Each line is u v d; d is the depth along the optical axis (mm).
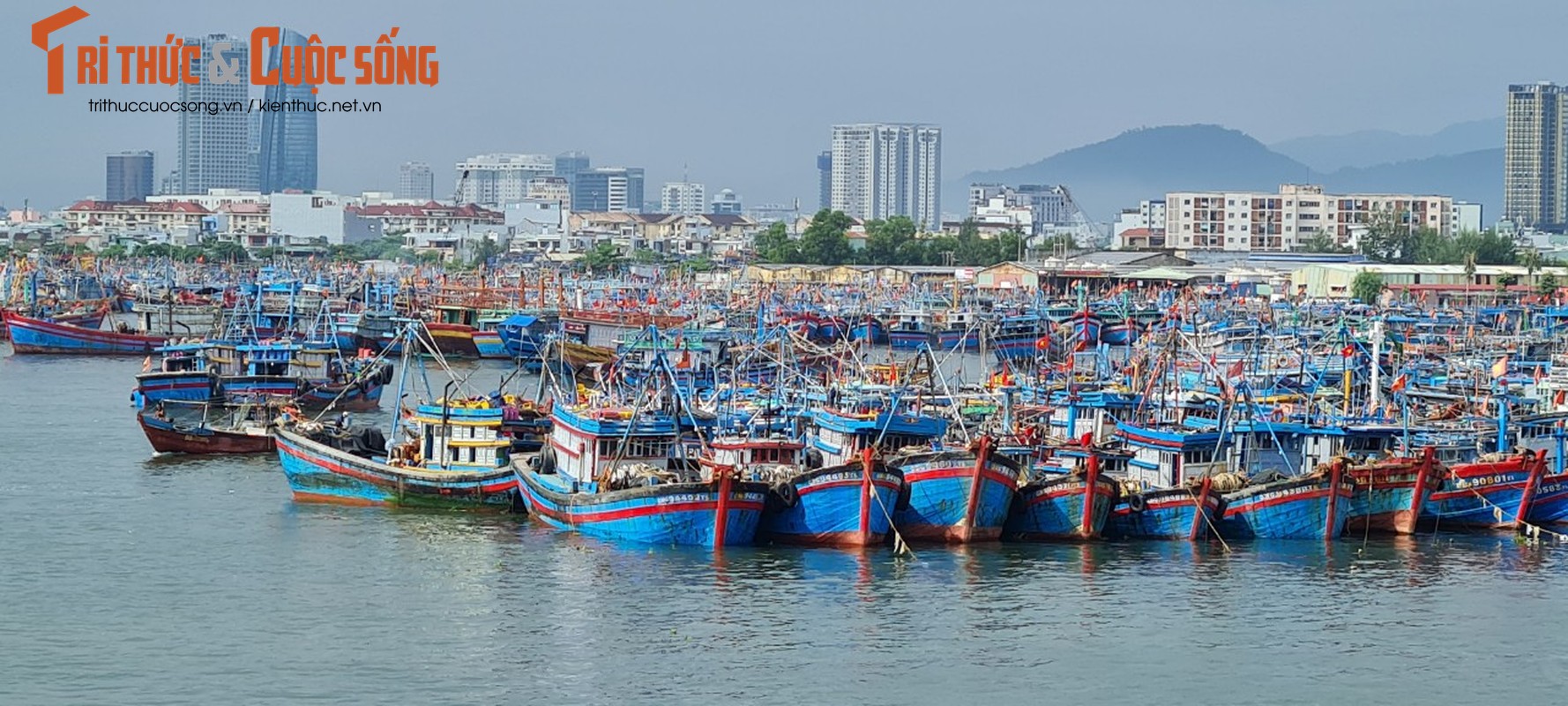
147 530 135625
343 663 103438
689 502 124750
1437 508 135500
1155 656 105688
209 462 165875
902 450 130625
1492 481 135750
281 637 107938
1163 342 190625
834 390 151000
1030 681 101375
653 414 132625
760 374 197500
